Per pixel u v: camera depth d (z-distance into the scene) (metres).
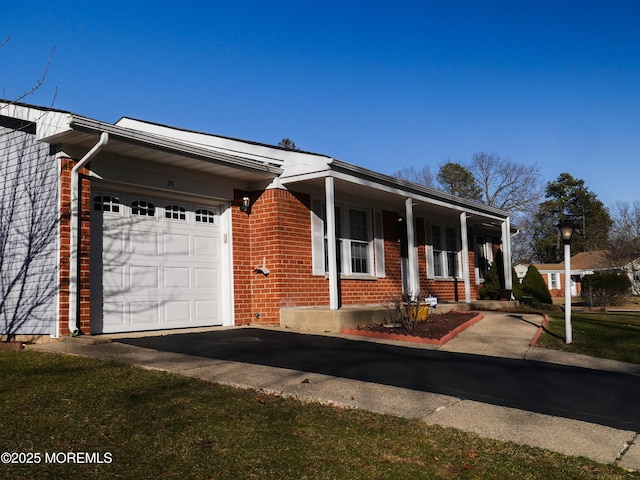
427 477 4.39
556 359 9.38
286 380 6.87
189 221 11.53
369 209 15.33
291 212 12.47
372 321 12.25
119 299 10.04
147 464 4.32
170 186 10.80
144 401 5.75
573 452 4.99
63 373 6.75
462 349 9.95
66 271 9.02
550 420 5.82
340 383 6.87
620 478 4.49
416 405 6.14
